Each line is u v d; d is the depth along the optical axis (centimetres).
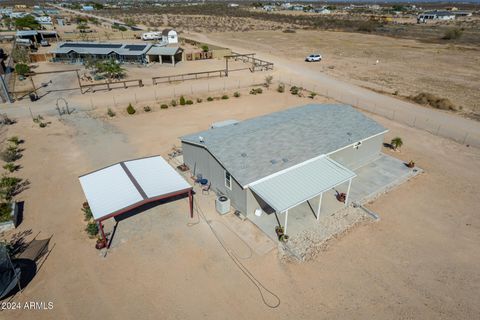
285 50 7862
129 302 1452
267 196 1789
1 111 3778
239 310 1417
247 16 16400
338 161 2369
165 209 2047
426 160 2719
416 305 1443
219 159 1984
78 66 6125
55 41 8644
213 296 1480
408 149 2917
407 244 1792
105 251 1712
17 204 2108
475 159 2745
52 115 3672
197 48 8006
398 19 16150
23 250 1725
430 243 1802
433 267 1644
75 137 3119
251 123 2519
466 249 1762
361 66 6244
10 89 4641
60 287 1522
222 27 12325
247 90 4706
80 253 1714
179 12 18588
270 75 5547
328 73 5709
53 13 17125
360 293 1497
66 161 2667
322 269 1625
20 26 10069
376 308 1427
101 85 4872
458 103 4159
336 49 8006
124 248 1742
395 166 2588
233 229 1883
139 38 9388
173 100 4116
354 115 2727
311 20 14612
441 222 1970
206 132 2384
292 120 2469
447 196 2227
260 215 1975
